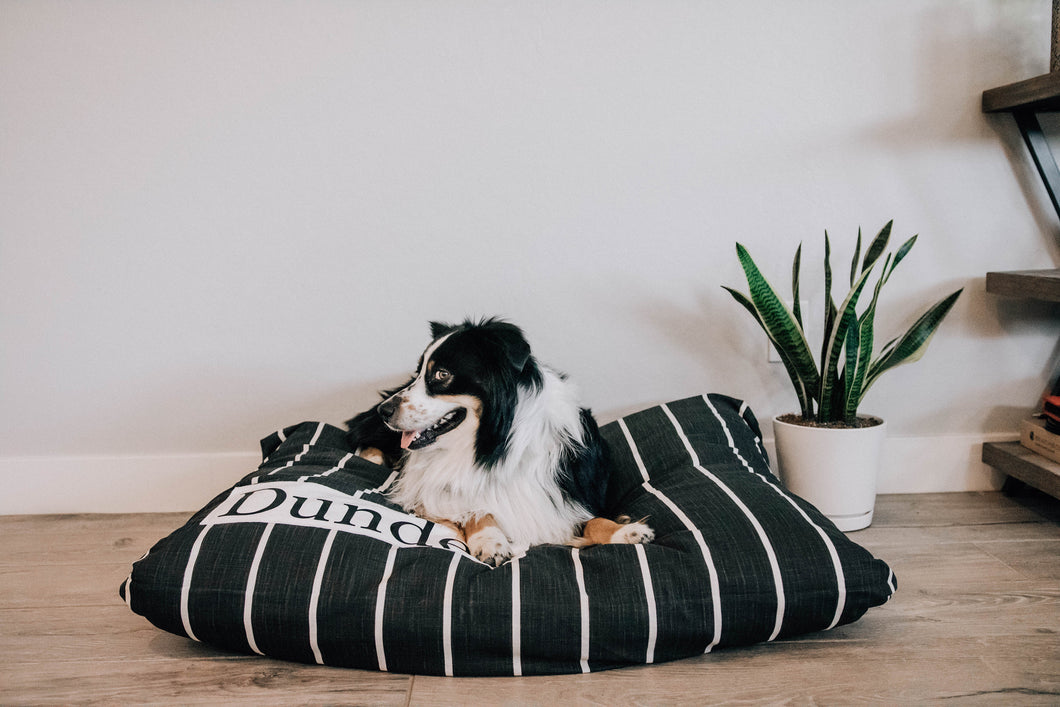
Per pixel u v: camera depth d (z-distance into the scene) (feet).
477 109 7.03
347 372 7.36
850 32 7.04
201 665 4.45
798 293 6.90
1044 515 6.82
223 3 6.79
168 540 4.58
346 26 6.87
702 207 7.23
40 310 7.10
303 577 4.34
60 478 7.31
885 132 7.17
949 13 7.02
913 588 5.30
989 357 7.49
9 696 4.12
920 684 4.09
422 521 5.26
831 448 6.38
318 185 7.07
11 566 6.01
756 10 6.98
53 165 6.90
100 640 4.77
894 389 7.51
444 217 7.16
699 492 5.30
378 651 4.27
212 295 7.18
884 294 7.39
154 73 6.84
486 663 4.26
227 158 7.00
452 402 5.53
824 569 4.40
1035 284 6.42
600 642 4.24
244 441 7.41
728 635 4.38
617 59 7.02
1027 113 6.97
